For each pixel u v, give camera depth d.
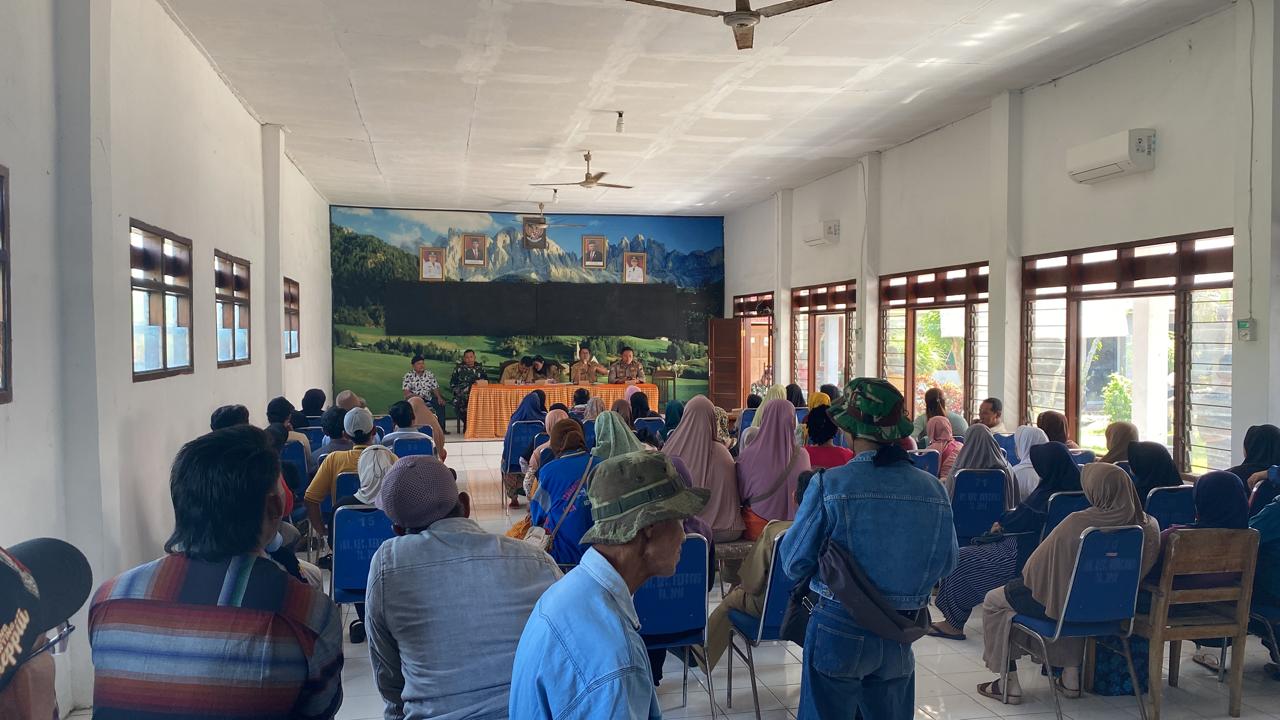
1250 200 5.95
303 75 7.92
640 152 11.86
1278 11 5.78
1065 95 8.05
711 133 10.64
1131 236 7.23
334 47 7.17
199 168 6.92
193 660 1.48
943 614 4.90
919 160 10.84
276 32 6.71
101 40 4.30
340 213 16.98
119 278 4.79
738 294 17.92
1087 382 7.96
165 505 5.66
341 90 8.51
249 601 1.52
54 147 4.06
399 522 1.99
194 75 6.84
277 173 10.02
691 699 4.07
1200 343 6.66
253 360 9.20
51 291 3.99
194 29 6.54
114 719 1.48
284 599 1.55
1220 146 6.30
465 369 16.11
